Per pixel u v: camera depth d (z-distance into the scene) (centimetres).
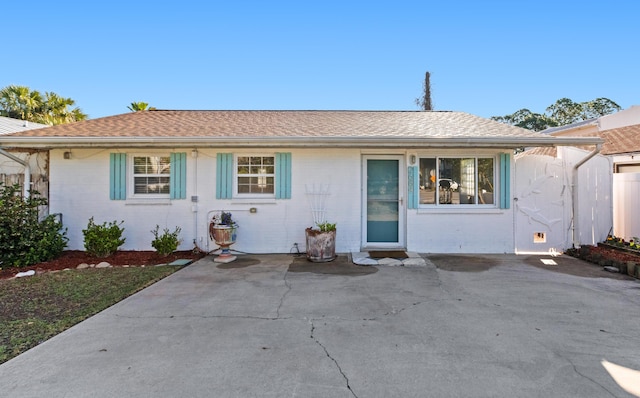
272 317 396
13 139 683
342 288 512
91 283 534
